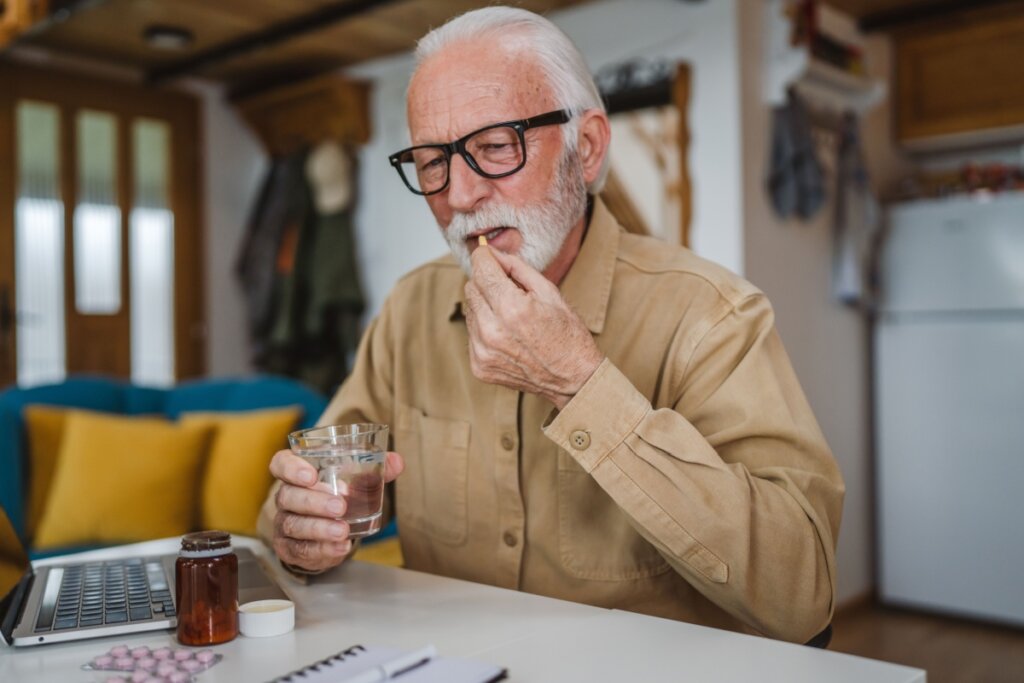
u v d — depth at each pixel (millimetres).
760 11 3029
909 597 3555
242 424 2875
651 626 852
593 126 1116
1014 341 3275
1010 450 3289
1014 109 3379
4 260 3615
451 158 1021
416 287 1308
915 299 3525
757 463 979
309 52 3768
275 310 4023
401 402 1266
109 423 2818
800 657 764
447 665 717
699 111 2986
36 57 3711
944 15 3293
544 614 897
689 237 2996
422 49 1082
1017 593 3277
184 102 4176
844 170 3336
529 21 1059
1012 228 3271
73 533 2688
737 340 1038
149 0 3158
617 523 1052
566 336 877
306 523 932
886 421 3621
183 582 814
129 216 3994
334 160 3885
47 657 787
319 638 832
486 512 1142
